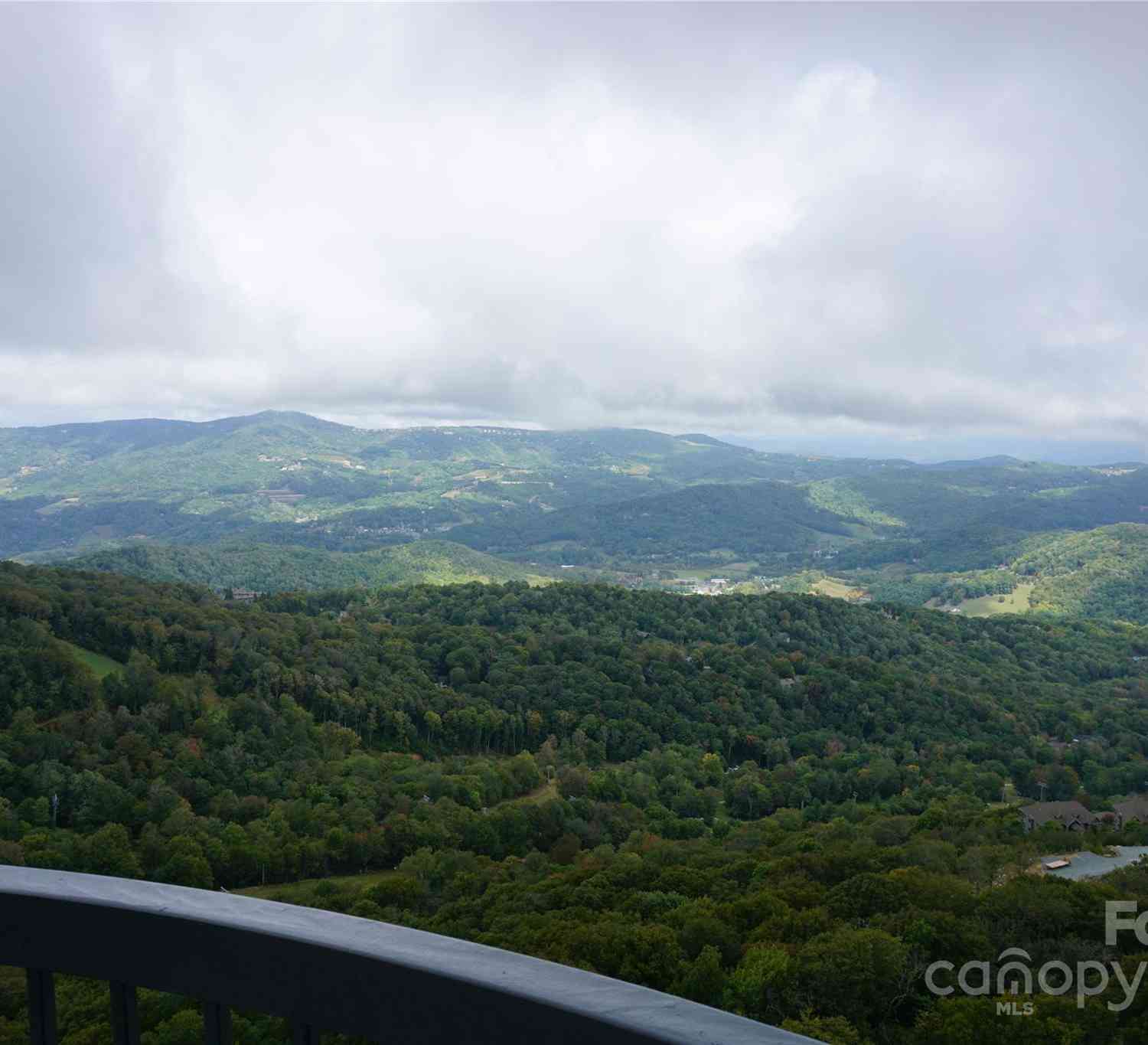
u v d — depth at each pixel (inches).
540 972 40.1
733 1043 34.6
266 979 44.4
